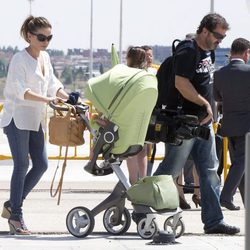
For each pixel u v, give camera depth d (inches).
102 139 908.6
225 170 1450.5
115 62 1054.4
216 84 1094.4
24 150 946.1
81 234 927.7
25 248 855.7
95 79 918.4
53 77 971.9
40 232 973.2
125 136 906.1
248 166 565.6
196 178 1230.9
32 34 937.5
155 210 907.4
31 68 940.6
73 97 943.7
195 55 947.3
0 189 1448.1
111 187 1496.1
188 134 944.3
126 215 941.2
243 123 1078.4
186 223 1076.5
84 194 1389.0
